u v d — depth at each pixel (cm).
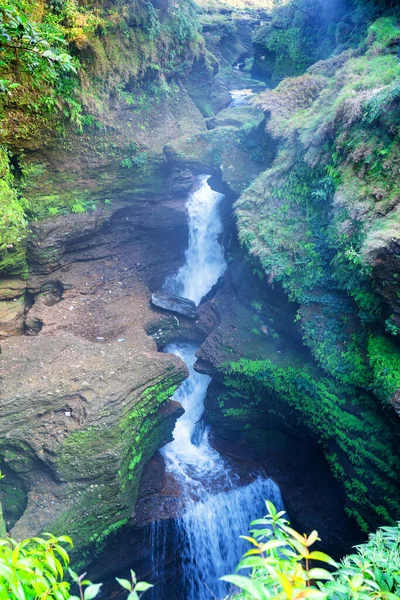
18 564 198
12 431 813
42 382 894
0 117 1088
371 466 837
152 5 1428
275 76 1973
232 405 1159
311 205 1020
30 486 805
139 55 1399
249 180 1282
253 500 1082
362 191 847
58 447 799
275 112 1209
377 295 823
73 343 1046
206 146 1362
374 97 846
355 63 1103
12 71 1047
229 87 2309
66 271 1338
